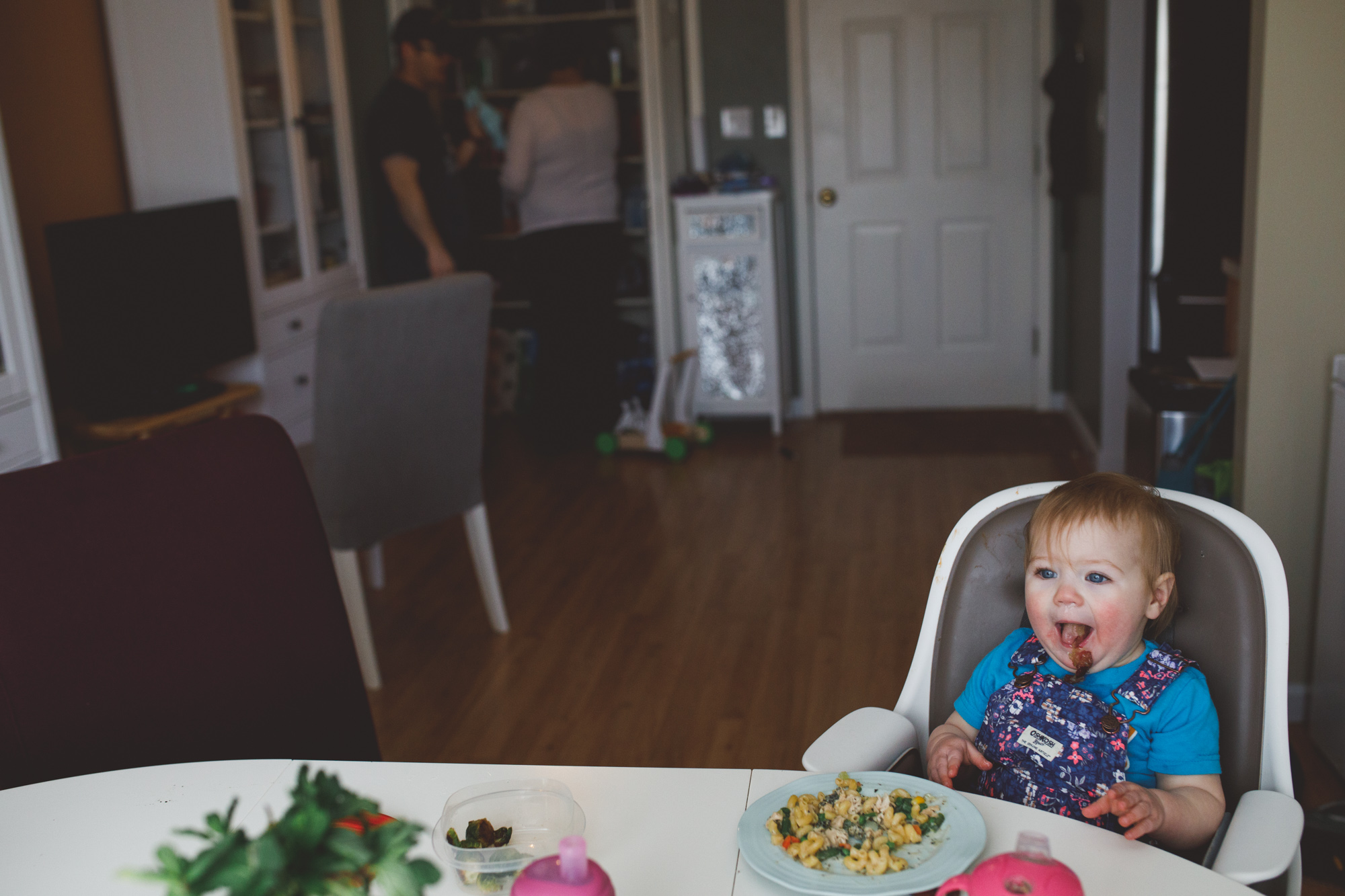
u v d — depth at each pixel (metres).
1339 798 2.13
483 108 4.95
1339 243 2.22
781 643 2.94
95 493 1.44
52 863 1.08
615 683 2.78
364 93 5.14
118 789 1.20
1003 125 4.86
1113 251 3.94
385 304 2.54
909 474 4.28
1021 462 4.35
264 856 0.70
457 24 5.21
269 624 1.55
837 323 5.16
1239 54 3.26
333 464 2.60
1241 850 1.06
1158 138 3.56
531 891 0.86
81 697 1.38
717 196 4.73
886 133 4.94
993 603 1.42
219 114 3.71
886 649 2.88
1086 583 1.26
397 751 2.50
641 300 5.31
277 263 4.06
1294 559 2.35
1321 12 2.13
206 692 1.48
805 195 5.02
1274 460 2.33
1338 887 1.90
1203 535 1.31
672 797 1.14
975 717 1.39
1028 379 5.08
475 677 2.85
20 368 2.72
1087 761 1.27
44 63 3.54
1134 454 3.40
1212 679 1.29
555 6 5.14
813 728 2.52
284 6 4.02
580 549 3.71
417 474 2.80
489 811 1.09
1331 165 2.19
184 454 1.52
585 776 1.19
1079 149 4.53
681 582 3.38
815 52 4.89
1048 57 4.76
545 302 4.67
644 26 4.82
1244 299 2.36
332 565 1.64
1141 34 3.78
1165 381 3.04
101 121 3.79
